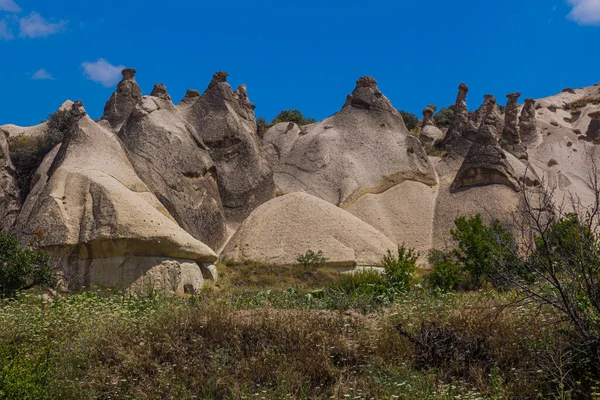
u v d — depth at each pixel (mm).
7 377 6656
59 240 21672
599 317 7254
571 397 7000
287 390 7457
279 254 28281
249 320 8883
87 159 27047
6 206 33688
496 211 36125
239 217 37312
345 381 7691
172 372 7762
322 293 14266
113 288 19750
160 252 21875
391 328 8641
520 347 7867
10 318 9156
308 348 8242
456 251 17891
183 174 33719
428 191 40156
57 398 7086
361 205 38219
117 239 21312
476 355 7930
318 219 30109
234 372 7902
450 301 10000
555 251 8008
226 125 38906
